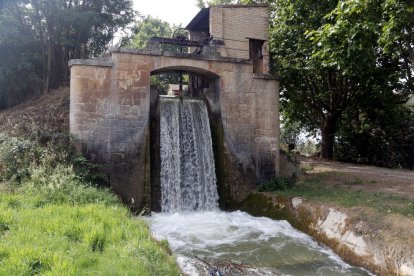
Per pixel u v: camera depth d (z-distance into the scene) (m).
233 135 15.72
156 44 14.91
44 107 16.94
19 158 11.98
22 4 19.95
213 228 12.35
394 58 18.78
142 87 14.28
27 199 9.69
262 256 9.75
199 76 17.00
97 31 22.52
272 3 21.44
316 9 15.76
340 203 11.38
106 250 6.75
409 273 7.95
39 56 20.41
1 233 7.18
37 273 5.55
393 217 9.54
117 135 13.82
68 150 13.02
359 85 23.28
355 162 28.73
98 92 13.75
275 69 21.48
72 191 10.61
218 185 15.66
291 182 15.70
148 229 8.90
